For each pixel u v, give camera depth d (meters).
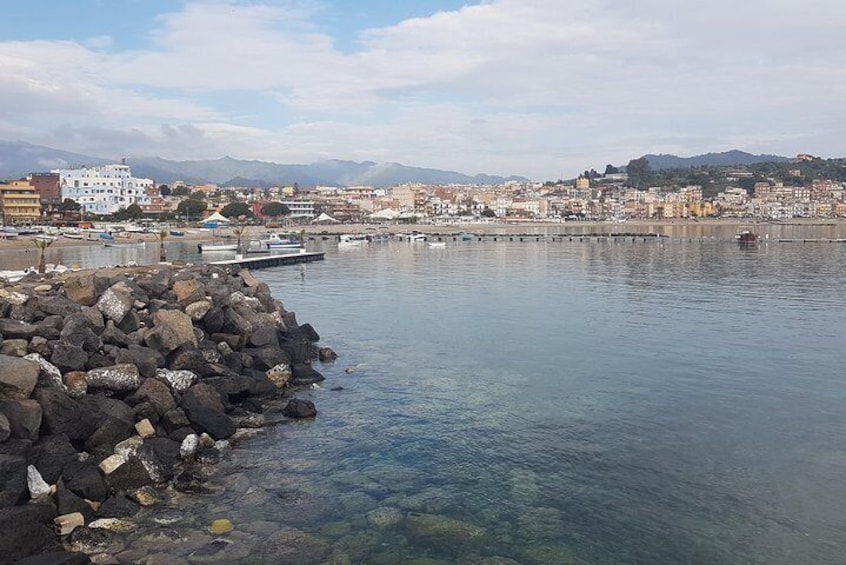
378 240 161.50
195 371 23.73
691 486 17.77
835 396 25.66
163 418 20.14
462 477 18.28
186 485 17.39
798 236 172.12
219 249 111.31
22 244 111.50
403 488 17.56
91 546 14.10
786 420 22.92
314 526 15.45
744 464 19.20
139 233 154.50
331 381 28.45
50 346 19.77
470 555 14.30
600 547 14.69
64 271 40.50
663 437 21.34
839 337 36.97
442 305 51.47
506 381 28.16
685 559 14.26
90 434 17.62
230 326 29.39
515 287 63.50
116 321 24.73
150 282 31.25
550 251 122.00
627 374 29.08
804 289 59.88
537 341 36.50
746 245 135.12
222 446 20.20
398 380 28.50
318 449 20.31
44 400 16.72
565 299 54.09
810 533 15.37
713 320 42.81
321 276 77.75
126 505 15.79
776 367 30.17
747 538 15.14
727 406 24.48
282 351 28.94
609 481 18.05
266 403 25.11
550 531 15.35
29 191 170.00
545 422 22.78
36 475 15.09
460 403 25.03
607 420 22.97
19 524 13.26
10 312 22.36
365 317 45.91
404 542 14.80
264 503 16.58
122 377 19.83
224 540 14.66
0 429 14.91
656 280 68.38
